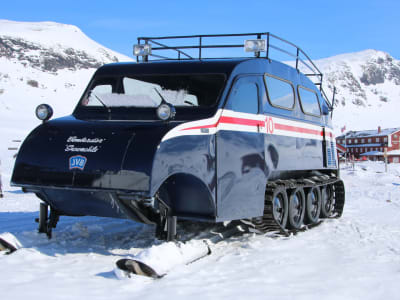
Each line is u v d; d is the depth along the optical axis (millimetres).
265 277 5059
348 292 4590
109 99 6684
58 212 6672
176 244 5621
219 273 5176
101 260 5656
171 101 6422
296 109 8570
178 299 4242
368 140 110500
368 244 7117
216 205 6031
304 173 9367
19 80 144625
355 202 14516
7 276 4773
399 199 15891
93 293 4352
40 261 5465
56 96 114750
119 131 5711
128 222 8906
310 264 5727
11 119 72375
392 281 4996
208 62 6789
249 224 7383
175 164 5480
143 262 4867
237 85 6609
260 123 7102
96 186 5371
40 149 5844
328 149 10203
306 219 9008
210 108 6191
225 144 6238
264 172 7160
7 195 15062
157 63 7012
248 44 7406
